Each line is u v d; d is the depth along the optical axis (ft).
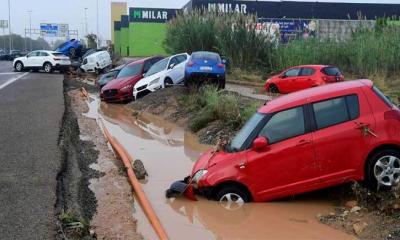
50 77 111.75
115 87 73.82
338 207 24.35
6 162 32.37
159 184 30.35
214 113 47.78
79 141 42.63
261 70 101.65
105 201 26.71
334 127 24.86
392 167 24.23
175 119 55.67
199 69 64.64
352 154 24.54
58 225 21.76
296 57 95.71
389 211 21.71
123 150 37.65
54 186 27.27
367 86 25.64
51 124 46.62
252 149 25.20
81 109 65.72
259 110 27.25
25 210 23.52
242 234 21.95
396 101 59.11
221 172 25.20
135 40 193.16
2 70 140.46
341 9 166.30
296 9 165.58
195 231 22.62
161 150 40.52
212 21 109.09
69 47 159.33
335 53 92.48
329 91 25.71
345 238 20.85
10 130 43.39
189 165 35.19
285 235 21.53
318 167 24.63
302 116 25.27
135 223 23.77
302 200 25.58
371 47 85.40
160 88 71.67
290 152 24.76
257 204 25.00
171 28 118.93
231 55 102.83
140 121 57.06
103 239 21.50
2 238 20.36
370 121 24.68
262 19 148.46
